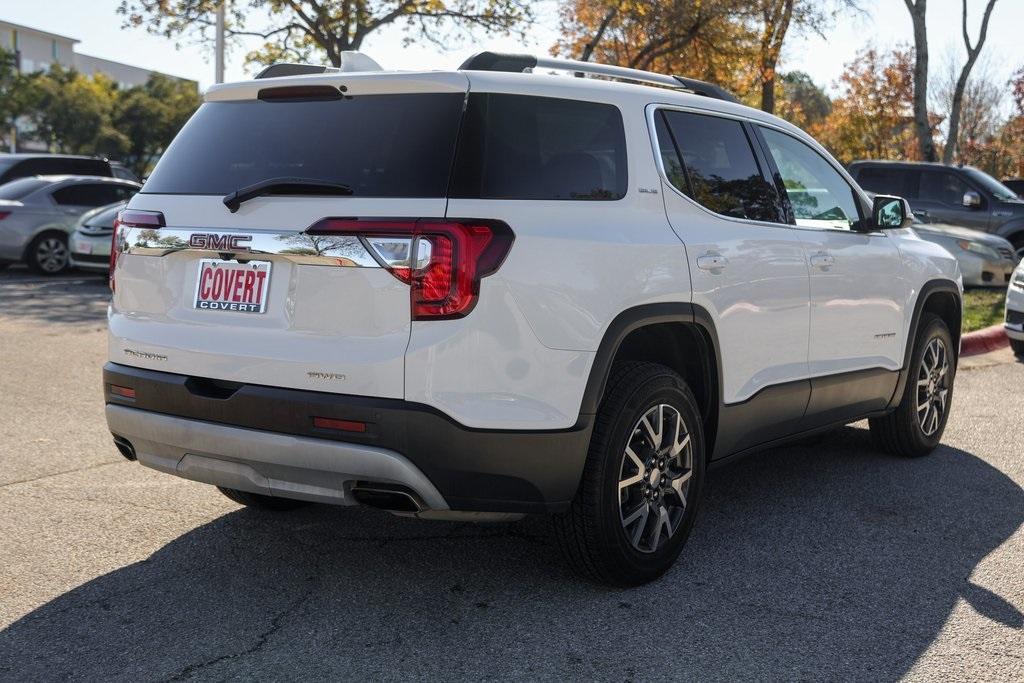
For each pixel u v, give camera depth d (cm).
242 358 335
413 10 2105
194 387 346
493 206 326
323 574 382
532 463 330
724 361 406
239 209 343
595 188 362
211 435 340
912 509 479
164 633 328
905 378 548
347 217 323
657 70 2545
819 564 403
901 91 4378
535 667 309
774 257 433
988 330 1030
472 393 318
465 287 315
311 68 407
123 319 375
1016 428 657
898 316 533
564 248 336
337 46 2164
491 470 324
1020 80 3381
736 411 419
